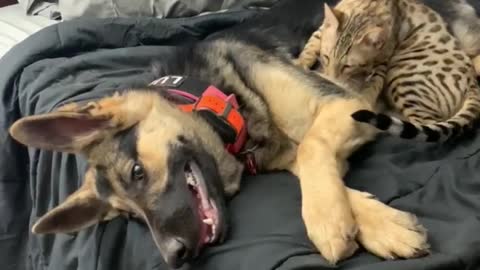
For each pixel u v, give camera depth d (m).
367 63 1.03
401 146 0.85
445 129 0.83
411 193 0.76
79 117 0.76
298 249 0.67
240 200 0.79
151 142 0.78
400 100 0.96
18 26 1.31
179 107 0.84
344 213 0.70
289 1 1.21
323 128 0.82
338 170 0.78
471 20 1.08
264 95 0.88
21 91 1.04
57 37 1.10
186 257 0.71
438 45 1.00
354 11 1.10
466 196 0.73
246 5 1.30
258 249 0.68
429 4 1.14
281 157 0.88
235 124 0.84
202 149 0.81
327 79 0.90
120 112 0.79
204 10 1.28
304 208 0.71
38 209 0.98
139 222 0.80
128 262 0.80
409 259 0.65
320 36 1.13
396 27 1.04
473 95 0.92
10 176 1.04
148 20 1.18
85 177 0.84
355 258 0.67
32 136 0.75
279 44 0.97
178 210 0.74
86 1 1.23
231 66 0.91
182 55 0.98
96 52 1.10
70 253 0.87
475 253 0.64
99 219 0.83
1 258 1.06
